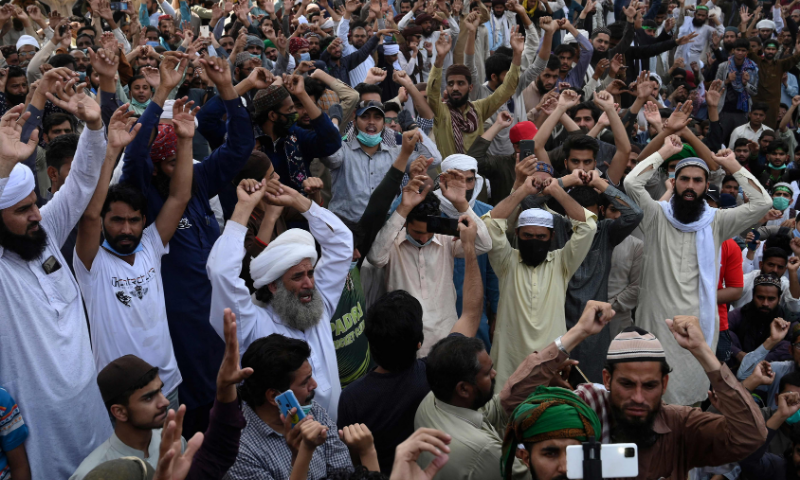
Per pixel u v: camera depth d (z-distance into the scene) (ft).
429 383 10.15
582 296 15.79
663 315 16.28
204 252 12.80
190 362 12.46
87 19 32.07
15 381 9.81
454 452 9.72
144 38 30.45
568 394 8.64
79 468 9.21
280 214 13.96
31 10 27.91
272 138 16.76
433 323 14.43
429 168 19.95
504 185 21.16
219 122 16.87
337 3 41.57
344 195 19.02
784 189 29.04
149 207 12.62
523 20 30.58
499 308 15.17
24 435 9.61
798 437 12.82
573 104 20.20
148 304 11.54
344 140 19.34
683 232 16.33
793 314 19.89
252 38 26.71
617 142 19.72
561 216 16.80
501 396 10.55
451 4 34.47
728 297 18.10
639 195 16.70
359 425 9.25
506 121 21.25
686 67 45.29
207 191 13.10
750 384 11.38
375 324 10.84
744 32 44.86
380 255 14.14
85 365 10.43
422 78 32.60
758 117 35.29
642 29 37.88
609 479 9.13
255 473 9.27
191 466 8.30
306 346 9.81
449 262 14.98
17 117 10.21
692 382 16.05
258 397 9.50
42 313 10.11
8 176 9.81
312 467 9.63
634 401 9.61
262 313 11.53
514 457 9.15
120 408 9.29
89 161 10.69
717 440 9.82
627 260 16.88
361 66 29.73
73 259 11.58
